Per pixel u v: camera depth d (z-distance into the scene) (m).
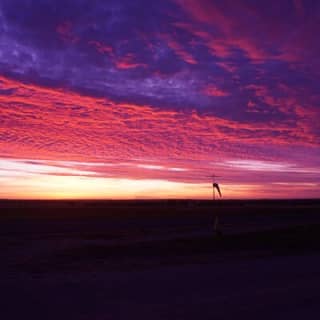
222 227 39.97
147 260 19.48
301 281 14.20
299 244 23.83
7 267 17.80
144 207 110.94
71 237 31.78
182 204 140.38
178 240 24.56
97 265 18.19
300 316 10.22
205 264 18.11
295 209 90.06
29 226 43.06
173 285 13.43
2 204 124.88
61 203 148.88
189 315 10.14
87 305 10.97
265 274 15.45
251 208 98.50
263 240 24.64
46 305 10.96
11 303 11.12
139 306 10.91
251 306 10.99
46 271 16.67
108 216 63.72
